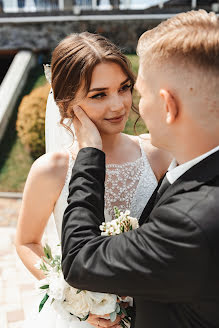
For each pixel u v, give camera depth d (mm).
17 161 7668
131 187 1775
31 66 11148
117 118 1580
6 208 6160
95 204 1168
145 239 986
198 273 914
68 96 1531
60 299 1354
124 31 11195
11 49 11633
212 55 922
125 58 1532
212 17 974
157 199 1211
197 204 940
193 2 11141
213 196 944
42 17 11336
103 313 1316
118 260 1004
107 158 1776
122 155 1820
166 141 1083
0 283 4023
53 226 1959
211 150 1009
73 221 1129
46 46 11484
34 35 11492
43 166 1612
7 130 8625
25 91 10039
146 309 1117
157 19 11000
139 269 971
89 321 1438
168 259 937
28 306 3633
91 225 1122
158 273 951
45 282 1396
